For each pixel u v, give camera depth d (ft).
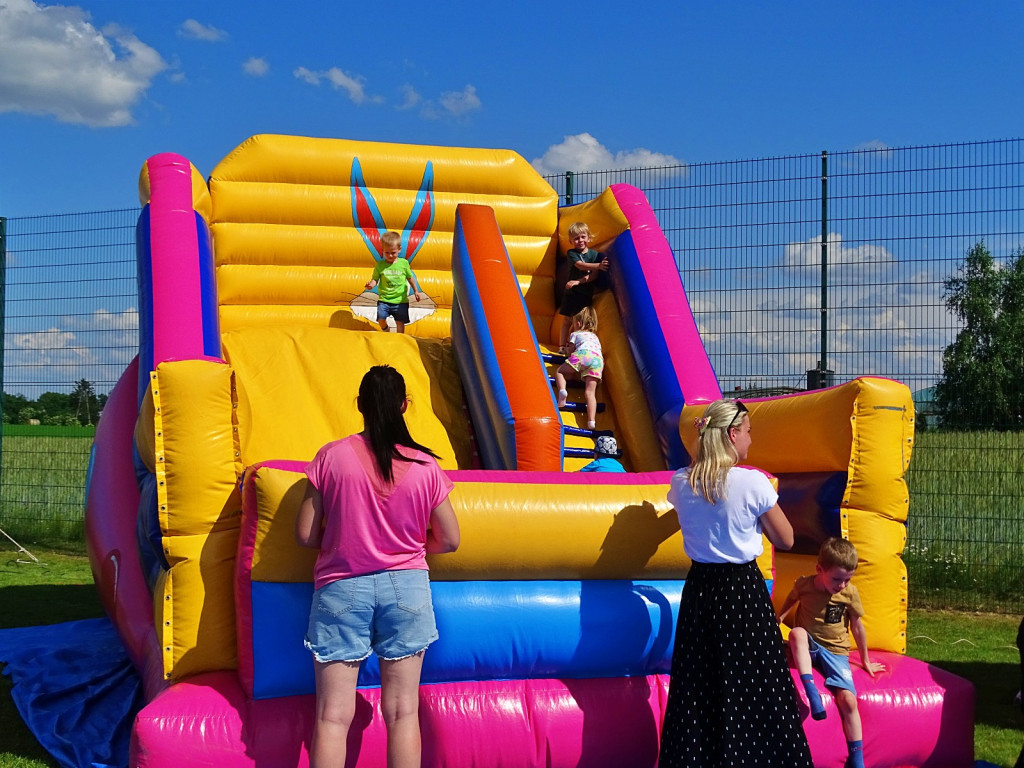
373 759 12.53
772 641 12.16
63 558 31.53
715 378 19.60
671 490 12.87
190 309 17.87
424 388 20.92
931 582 26.40
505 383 18.24
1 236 33.76
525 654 13.39
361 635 11.44
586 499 13.74
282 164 23.62
